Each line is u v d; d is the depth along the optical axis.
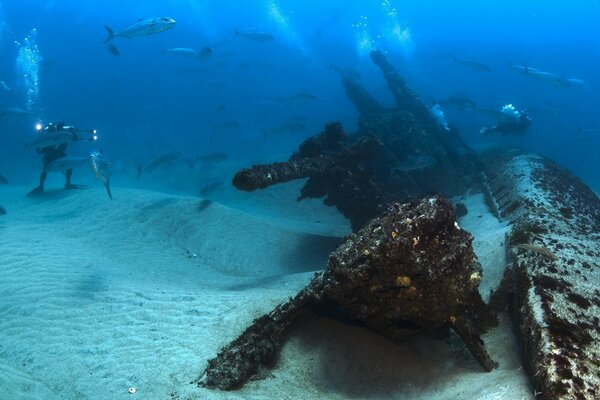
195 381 4.06
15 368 4.46
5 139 32.78
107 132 35.41
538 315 3.69
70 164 10.44
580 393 2.78
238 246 9.52
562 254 4.98
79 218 10.16
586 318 3.68
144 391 3.97
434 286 3.93
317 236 10.10
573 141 28.45
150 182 18.22
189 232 9.80
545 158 10.96
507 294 4.92
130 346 4.74
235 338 4.76
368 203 9.16
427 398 3.78
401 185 10.95
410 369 4.23
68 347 4.80
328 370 4.36
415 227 3.98
